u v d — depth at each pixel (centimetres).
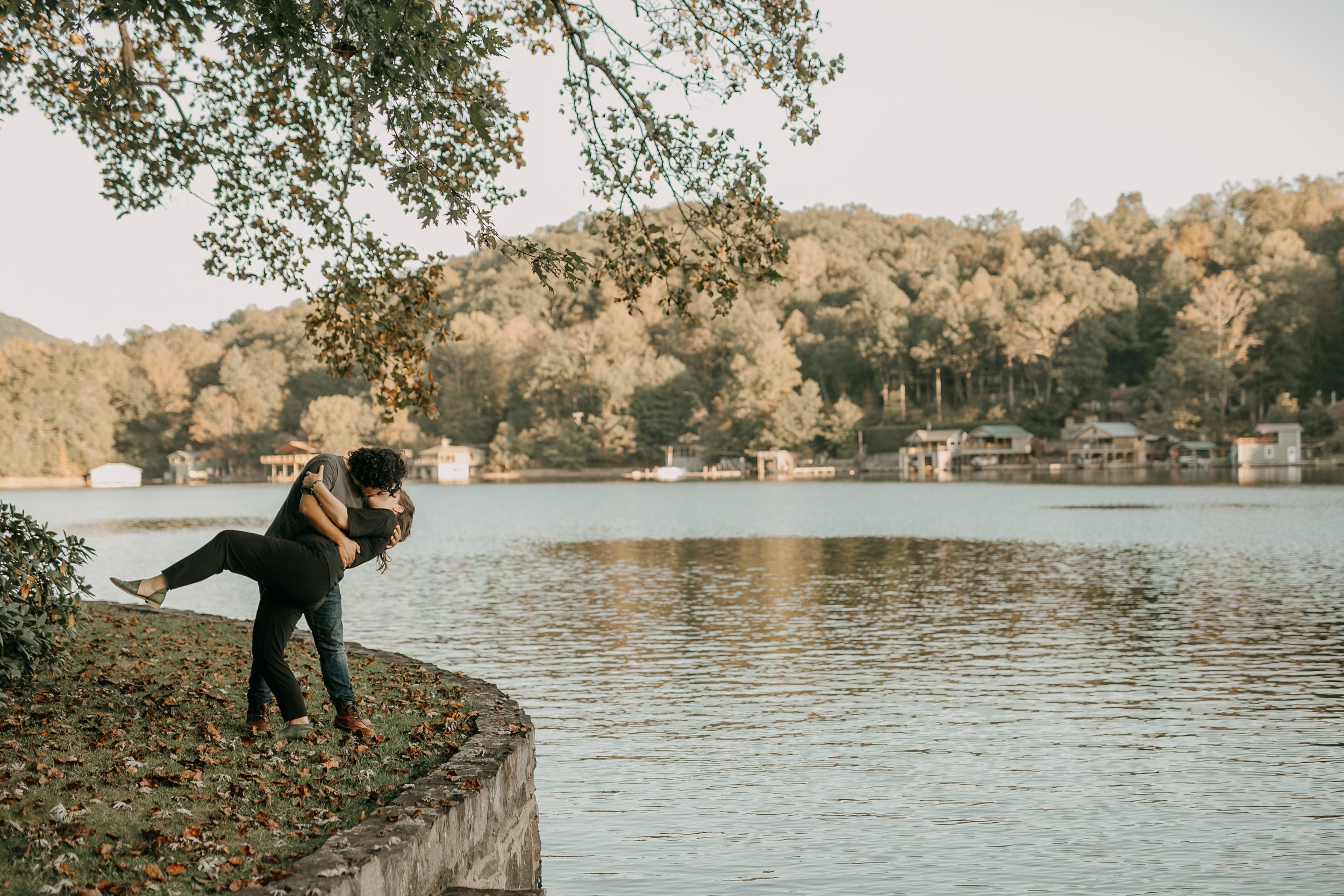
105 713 908
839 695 1811
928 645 2281
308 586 789
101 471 17275
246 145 1376
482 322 19350
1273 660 2058
